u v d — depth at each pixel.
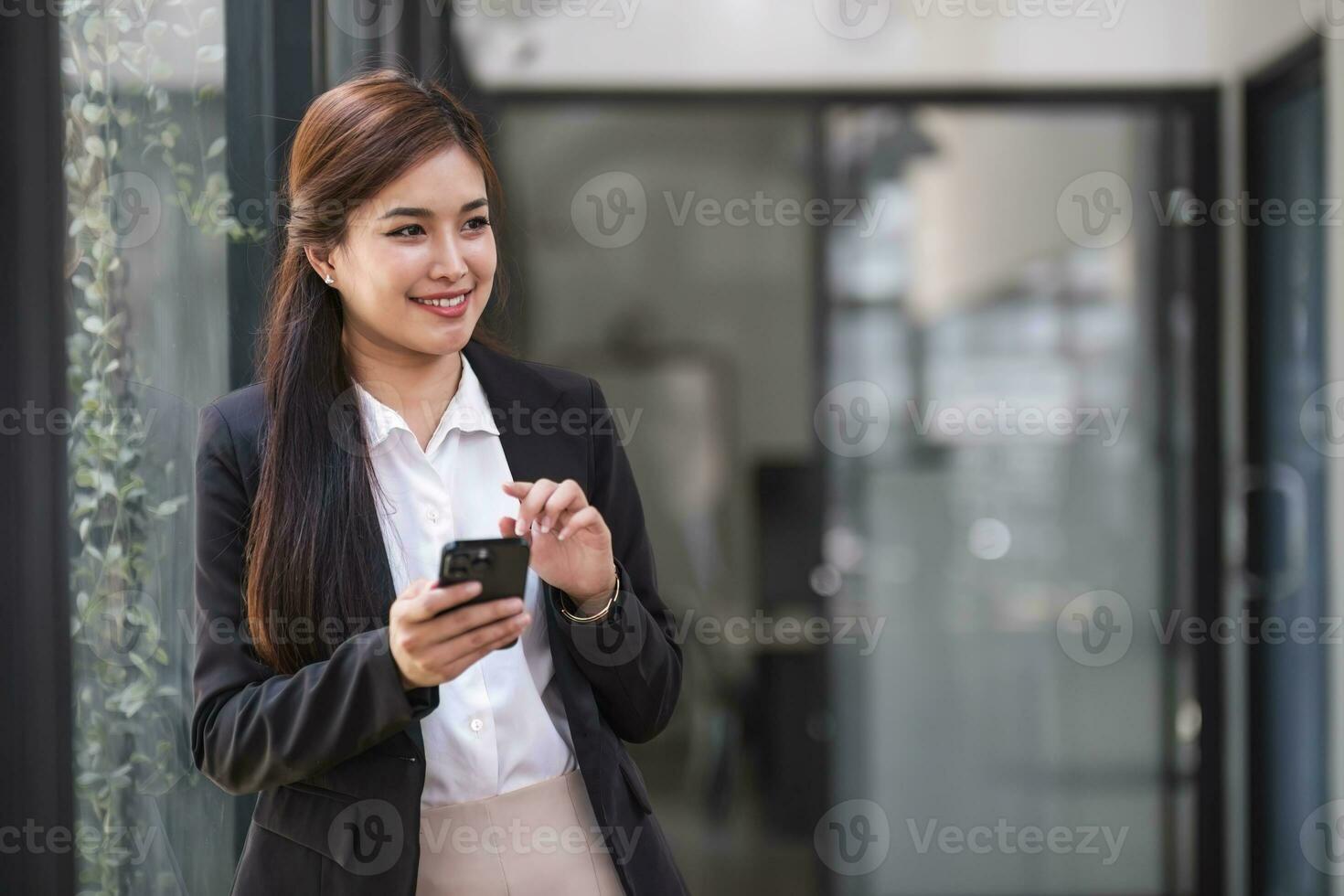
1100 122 6.39
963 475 6.46
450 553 2.01
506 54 6.43
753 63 6.45
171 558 3.69
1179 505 6.42
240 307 3.69
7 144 3.57
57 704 3.64
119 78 3.67
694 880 6.51
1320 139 5.90
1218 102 6.34
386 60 3.77
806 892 6.51
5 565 3.61
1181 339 6.40
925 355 6.46
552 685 2.54
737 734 6.55
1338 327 5.71
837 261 6.47
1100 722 6.45
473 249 2.38
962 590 6.47
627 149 6.48
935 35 6.41
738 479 6.54
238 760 2.24
